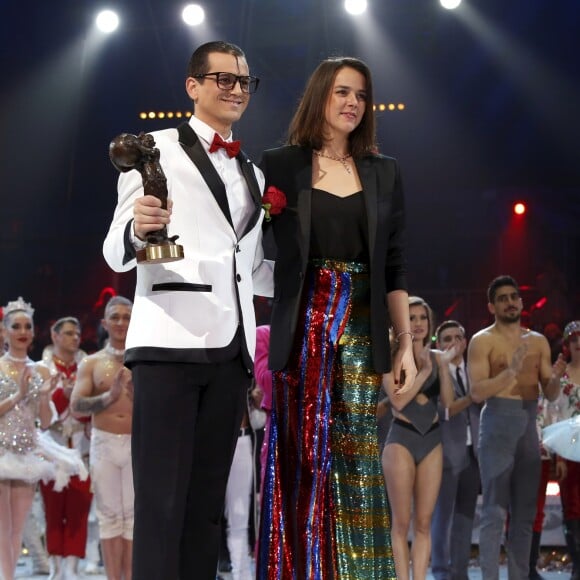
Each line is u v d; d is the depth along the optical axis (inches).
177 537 172.1
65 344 449.7
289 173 205.3
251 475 354.6
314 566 196.1
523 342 364.2
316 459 198.8
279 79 792.3
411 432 341.1
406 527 339.0
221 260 177.8
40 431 382.0
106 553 356.5
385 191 206.4
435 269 917.8
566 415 399.2
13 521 359.9
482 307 847.1
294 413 200.4
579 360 404.5
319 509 198.5
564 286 806.5
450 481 394.9
